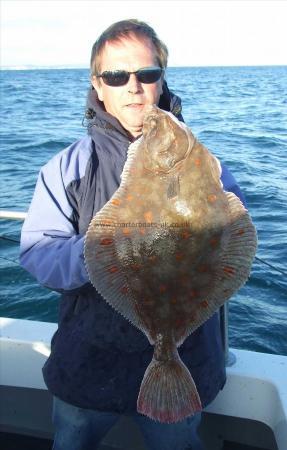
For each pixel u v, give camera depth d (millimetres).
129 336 2273
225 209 2100
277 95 37969
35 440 3291
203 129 18656
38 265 2184
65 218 2287
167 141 2129
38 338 3123
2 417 3314
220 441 3076
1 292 6039
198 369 2361
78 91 44531
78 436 2422
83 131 18328
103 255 2062
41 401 3234
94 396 2334
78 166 2342
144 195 2107
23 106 29125
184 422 2410
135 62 2275
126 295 2137
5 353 3127
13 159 13258
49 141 16125
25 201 9055
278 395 2756
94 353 2309
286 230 7273
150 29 2389
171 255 2098
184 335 2188
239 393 2896
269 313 5312
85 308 2318
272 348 4820
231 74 111500
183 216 2088
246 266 2062
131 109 2338
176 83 60875
